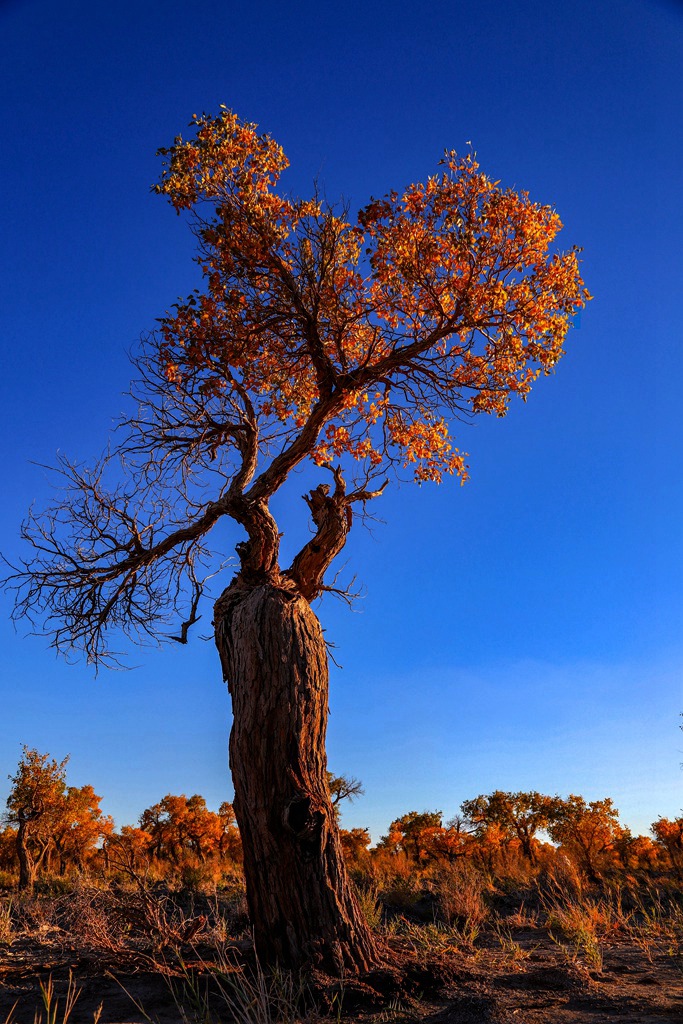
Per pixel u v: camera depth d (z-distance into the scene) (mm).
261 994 4922
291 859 6320
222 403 9484
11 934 9094
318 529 8680
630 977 6512
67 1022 5129
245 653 7074
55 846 26328
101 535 9453
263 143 8812
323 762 6844
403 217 8773
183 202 8766
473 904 11062
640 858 27344
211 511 8938
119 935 8320
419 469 10539
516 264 8773
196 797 36406
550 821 29828
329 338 9742
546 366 8984
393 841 34375
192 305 9062
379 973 5762
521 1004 5328
